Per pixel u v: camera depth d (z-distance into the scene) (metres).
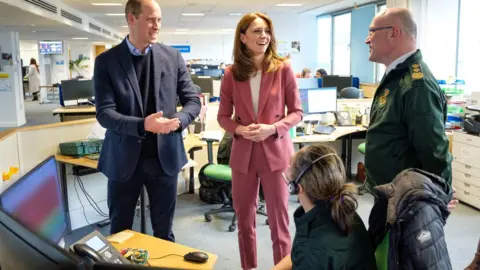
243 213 2.48
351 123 5.26
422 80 1.72
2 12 6.66
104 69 2.07
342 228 1.42
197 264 1.76
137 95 2.11
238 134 2.31
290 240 2.46
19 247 0.81
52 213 1.61
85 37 14.71
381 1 9.24
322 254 1.40
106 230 3.78
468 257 3.25
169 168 2.20
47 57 15.91
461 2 6.52
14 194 1.30
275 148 2.31
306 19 12.48
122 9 10.19
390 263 1.40
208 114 5.07
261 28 2.22
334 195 1.44
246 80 2.31
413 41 1.83
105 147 2.22
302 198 1.51
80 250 1.40
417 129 1.70
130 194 2.21
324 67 12.69
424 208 1.38
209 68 10.76
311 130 4.83
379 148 1.87
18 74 9.74
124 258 1.65
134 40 2.06
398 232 1.39
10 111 9.51
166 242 1.96
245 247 2.53
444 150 1.70
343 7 10.66
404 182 1.44
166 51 2.22
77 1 8.77
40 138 3.38
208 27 16.17
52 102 14.70
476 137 4.21
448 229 3.79
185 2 9.16
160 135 2.15
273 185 2.36
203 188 4.57
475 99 4.64
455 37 6.70
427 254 1.36
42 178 1.56
